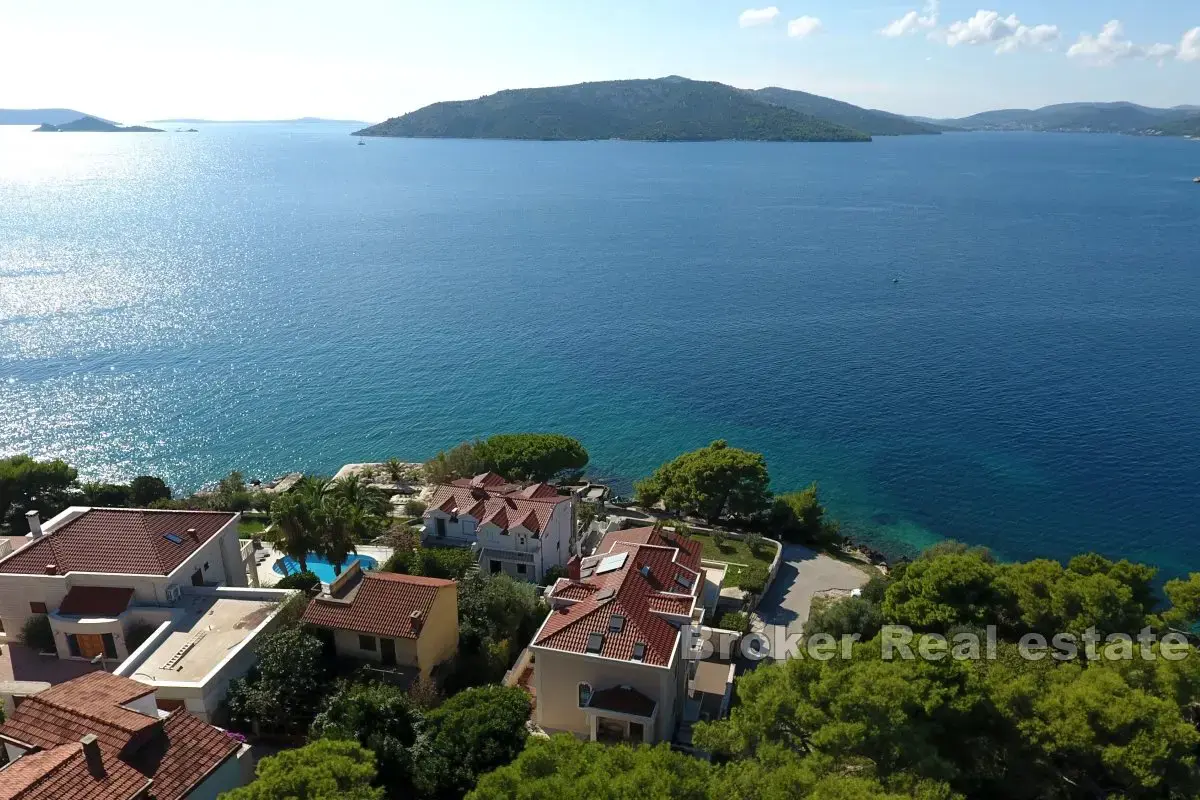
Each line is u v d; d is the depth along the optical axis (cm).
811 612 7019
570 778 3322
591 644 4856
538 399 14075
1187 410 13150
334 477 10375
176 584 5438
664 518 9462
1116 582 5381
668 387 14688
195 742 3722
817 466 11606
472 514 7381
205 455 11588
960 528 9975
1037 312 19250
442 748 4125
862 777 3594
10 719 3775
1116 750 3775
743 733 4053
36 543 5544
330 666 5100
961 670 4209
